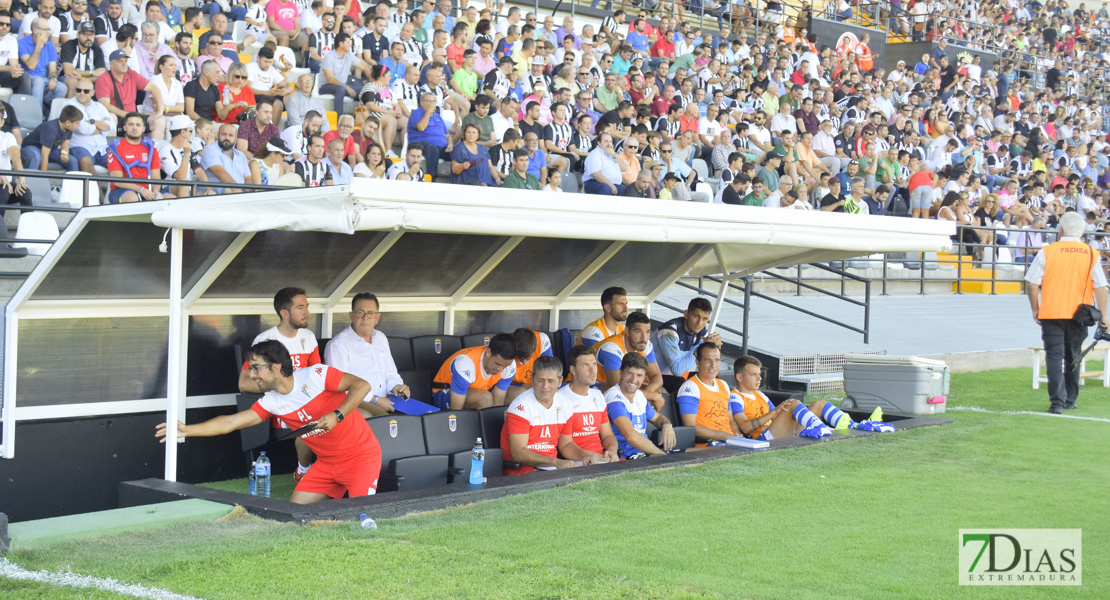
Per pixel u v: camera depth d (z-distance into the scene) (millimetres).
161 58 11469
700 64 19562
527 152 12750
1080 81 30953
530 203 5707
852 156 19516
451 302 8617
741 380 8125
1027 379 12109
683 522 5227
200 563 4340
